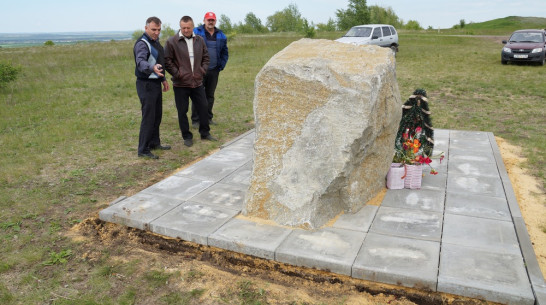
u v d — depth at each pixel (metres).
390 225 4.02
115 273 3.56
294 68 4.21
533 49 16.31
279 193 4.19
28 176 5.65
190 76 6.67
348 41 18.08
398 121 4.84
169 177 5.44
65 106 10.13
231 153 6.44
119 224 4.36
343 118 4.05
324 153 4.07
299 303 3.17
